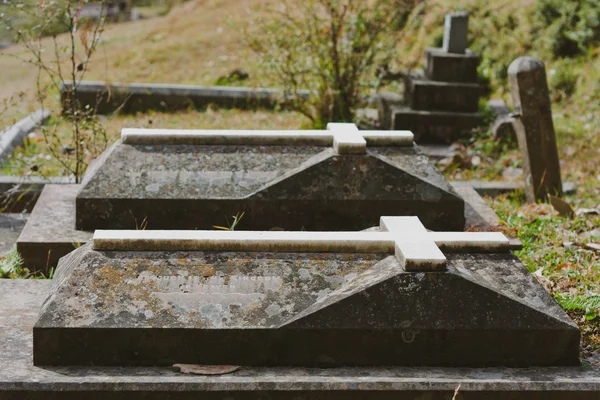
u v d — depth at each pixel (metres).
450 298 3.24
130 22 16.42
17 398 2.99
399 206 4.73
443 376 3.13
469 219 5.18
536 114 6.12
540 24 10.77
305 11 8.88
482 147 7.80
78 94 9.16
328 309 3.21
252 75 10.58
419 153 4.90
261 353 3.19
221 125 8.65
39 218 4.89
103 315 3.18
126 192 4.66
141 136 4.84
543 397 3.07
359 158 4.74
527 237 5.03
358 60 8.45
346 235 3.53
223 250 3.45
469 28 11.23
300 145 4.86
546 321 3.24
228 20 11.37
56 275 3.54
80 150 6.64
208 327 3.16
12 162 6.97
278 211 4.66
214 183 4.68
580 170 7.23
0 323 3.52
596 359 3.37
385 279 3.26
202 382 3.02
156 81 10.62
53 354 3.15
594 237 5.09
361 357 3.22
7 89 11.02
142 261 3.37
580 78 9.90
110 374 3.09
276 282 3.32
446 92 8.19
